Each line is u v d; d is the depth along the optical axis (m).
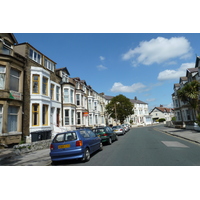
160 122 76.44
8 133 11.62
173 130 23.12
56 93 20.16
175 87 33.47
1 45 12.25
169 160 6.70
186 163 6.18
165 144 10.98
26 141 12.95
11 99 12.11
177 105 33.31
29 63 15.15
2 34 12.88
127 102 44.03
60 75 22.45
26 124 13.96
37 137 13.12
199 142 10.94
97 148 9.18
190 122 27.22
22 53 14.87
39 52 16.91
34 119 15.09
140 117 68.56
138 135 19.48
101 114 43.56
